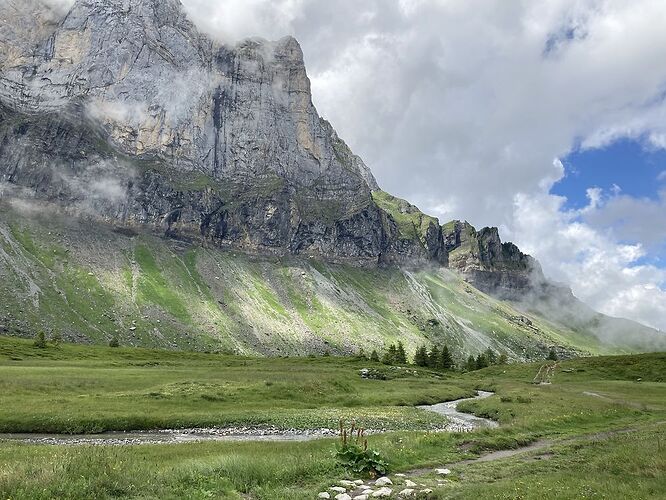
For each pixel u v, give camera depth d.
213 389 70.81
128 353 162.12
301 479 22.00
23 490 16.08
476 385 124.88
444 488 20.02
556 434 40.03
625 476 22.16
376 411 65.06
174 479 19.66
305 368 136.50
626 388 98.12
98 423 47.53
